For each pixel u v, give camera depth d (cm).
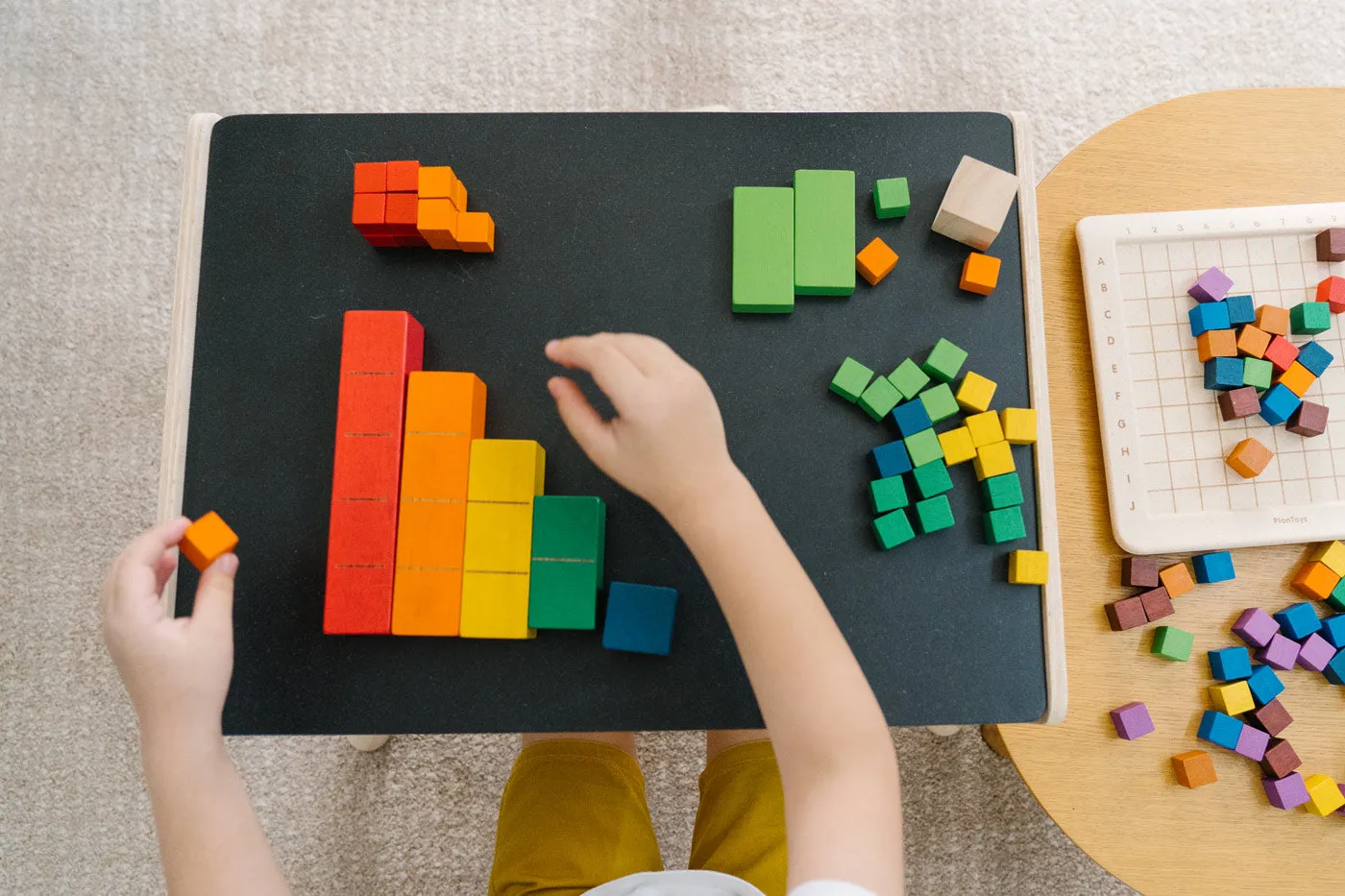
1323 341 83
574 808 82
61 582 121
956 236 73
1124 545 80
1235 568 83
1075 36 135
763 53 134
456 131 74
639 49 133
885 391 70
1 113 132
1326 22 136
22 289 128
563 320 72
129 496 123
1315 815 80
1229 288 81
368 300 72
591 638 69
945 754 117
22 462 124
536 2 134
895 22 135
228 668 56
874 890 48
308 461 71
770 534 54
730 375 72
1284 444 81
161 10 134
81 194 130
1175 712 81
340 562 67
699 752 117
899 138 75
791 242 71
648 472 54
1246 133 87
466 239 70
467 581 67
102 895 115
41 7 134
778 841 81
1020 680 70
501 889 79
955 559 71
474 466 68
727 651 69
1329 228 82
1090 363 83
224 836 52
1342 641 81
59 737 118
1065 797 80
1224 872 79
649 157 74
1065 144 132
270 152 73
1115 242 83
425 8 134
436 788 117
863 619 70
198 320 72
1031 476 72
